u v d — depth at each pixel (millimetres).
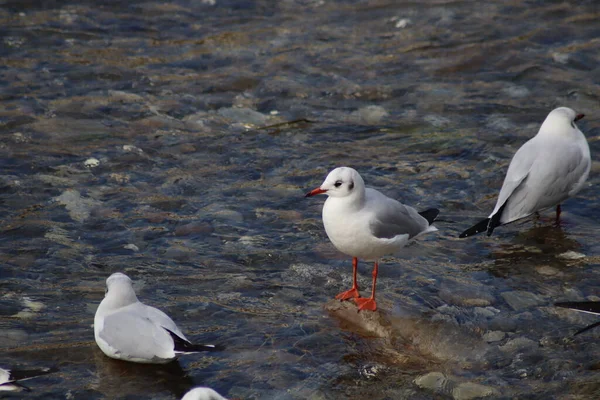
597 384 9070
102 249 12273
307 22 21984
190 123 16812
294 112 17391
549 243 12453
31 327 10289
